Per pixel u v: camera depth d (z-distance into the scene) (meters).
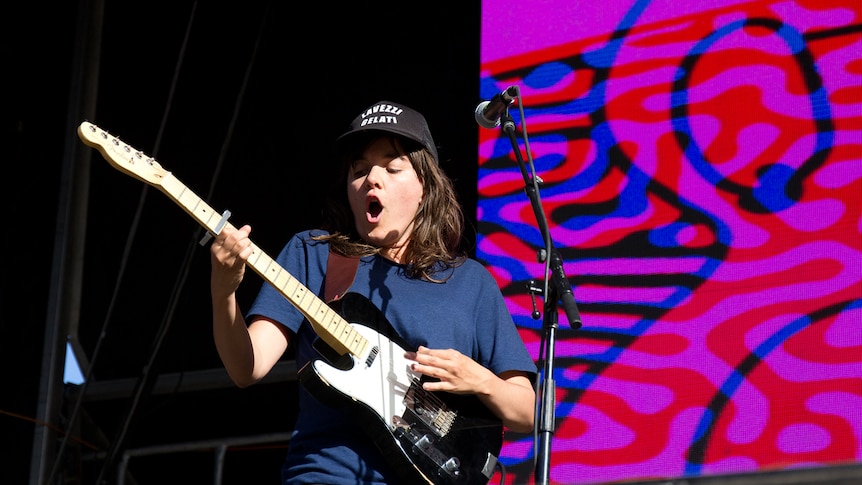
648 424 3.67
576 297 3.90
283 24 4.96
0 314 4.75
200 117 5.00
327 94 4.87
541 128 4.18
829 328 3.58
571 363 3.83
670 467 3.60
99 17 4.97
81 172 4.92
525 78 4.28
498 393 2.55
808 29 3.92
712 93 3.99
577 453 3.71
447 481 2.51
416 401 2.55
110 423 5.00
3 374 4.70
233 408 4.86
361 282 2.69
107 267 5.02
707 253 3.81
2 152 4.86
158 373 4.49
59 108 4.96
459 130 4.58
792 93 3.88
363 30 4.86
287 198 4.81
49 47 4.97
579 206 4.03
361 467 2.47
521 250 4.03
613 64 4.18
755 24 4.00
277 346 2.60
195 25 5.04
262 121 4.91
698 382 3.67
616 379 3.76
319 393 2.50
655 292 3.83
